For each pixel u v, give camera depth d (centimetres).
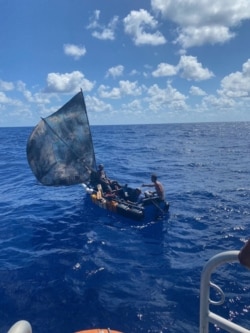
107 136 6975
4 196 1794
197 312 658
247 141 5244
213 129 10531
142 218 1227
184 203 1473
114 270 852
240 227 1145
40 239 1097
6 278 818
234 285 735
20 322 207
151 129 10956
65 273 841
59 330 620
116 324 630
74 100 1670
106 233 1134
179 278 801
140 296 723
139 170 2477
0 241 1088
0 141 5928
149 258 923
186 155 3403
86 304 697
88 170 1673
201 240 1044
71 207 1478
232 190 1711
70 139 1655
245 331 236
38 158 1541
